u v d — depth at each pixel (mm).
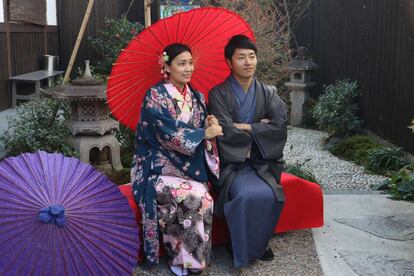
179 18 3320
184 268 3195
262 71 9328
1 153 5617
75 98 4719
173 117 3275
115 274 2809
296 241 3752
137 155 3400
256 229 3254
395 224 4070
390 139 7012
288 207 3748
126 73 3469
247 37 3457
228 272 3295
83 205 2906
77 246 2771
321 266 3359
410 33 6262
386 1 7141
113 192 3080
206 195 3205
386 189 5422
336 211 4375
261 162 3486
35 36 10727
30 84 10516
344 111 8258
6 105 9430
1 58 9172
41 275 2643
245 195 3215
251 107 3486
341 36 9172
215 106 3449
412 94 6188
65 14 11805
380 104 7383
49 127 5402
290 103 10258
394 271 3271
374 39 7625
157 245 3217
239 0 8734
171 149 3266
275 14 10031
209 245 3229
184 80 3299
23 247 2668
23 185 2850
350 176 6320
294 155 7582
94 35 11695
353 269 3309
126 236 2939
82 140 5012
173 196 3146
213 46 3623
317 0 10164
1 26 9109
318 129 9445
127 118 3691
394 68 6824
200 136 3158
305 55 9898
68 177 2998
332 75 9711
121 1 11562
